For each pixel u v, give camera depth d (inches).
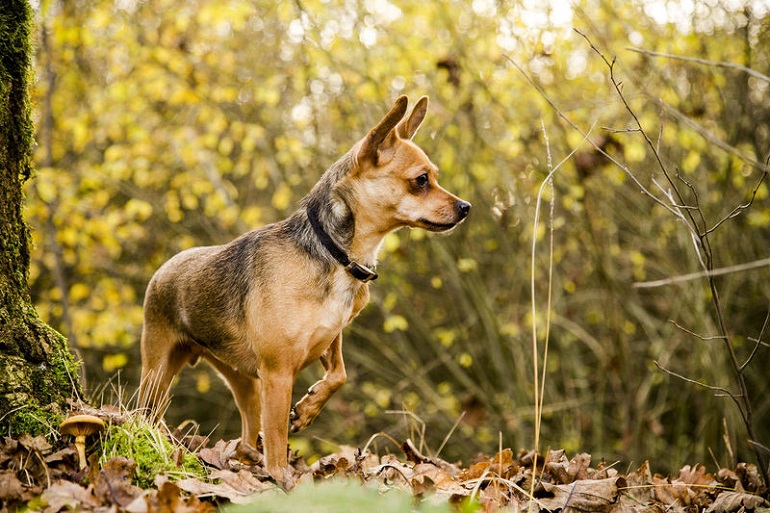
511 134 349.4
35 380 130.8
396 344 456.4
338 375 159.2
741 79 336.2
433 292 453.4
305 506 87.2
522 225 390.6
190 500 105.4
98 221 345.1
